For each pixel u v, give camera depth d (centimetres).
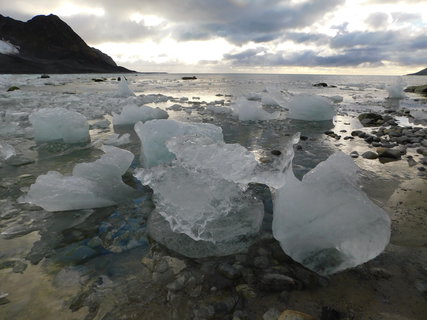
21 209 206
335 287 132
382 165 300
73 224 187
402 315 116
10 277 137
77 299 123
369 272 141
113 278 137
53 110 413
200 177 183
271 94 907
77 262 149
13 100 947
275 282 131
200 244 162
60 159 324
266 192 235
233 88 1697
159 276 138
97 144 387
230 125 525
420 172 277
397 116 666
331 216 147
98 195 211
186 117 604
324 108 593
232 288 131
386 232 136
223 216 172
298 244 151
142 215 198
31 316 114
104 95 1139
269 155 339
